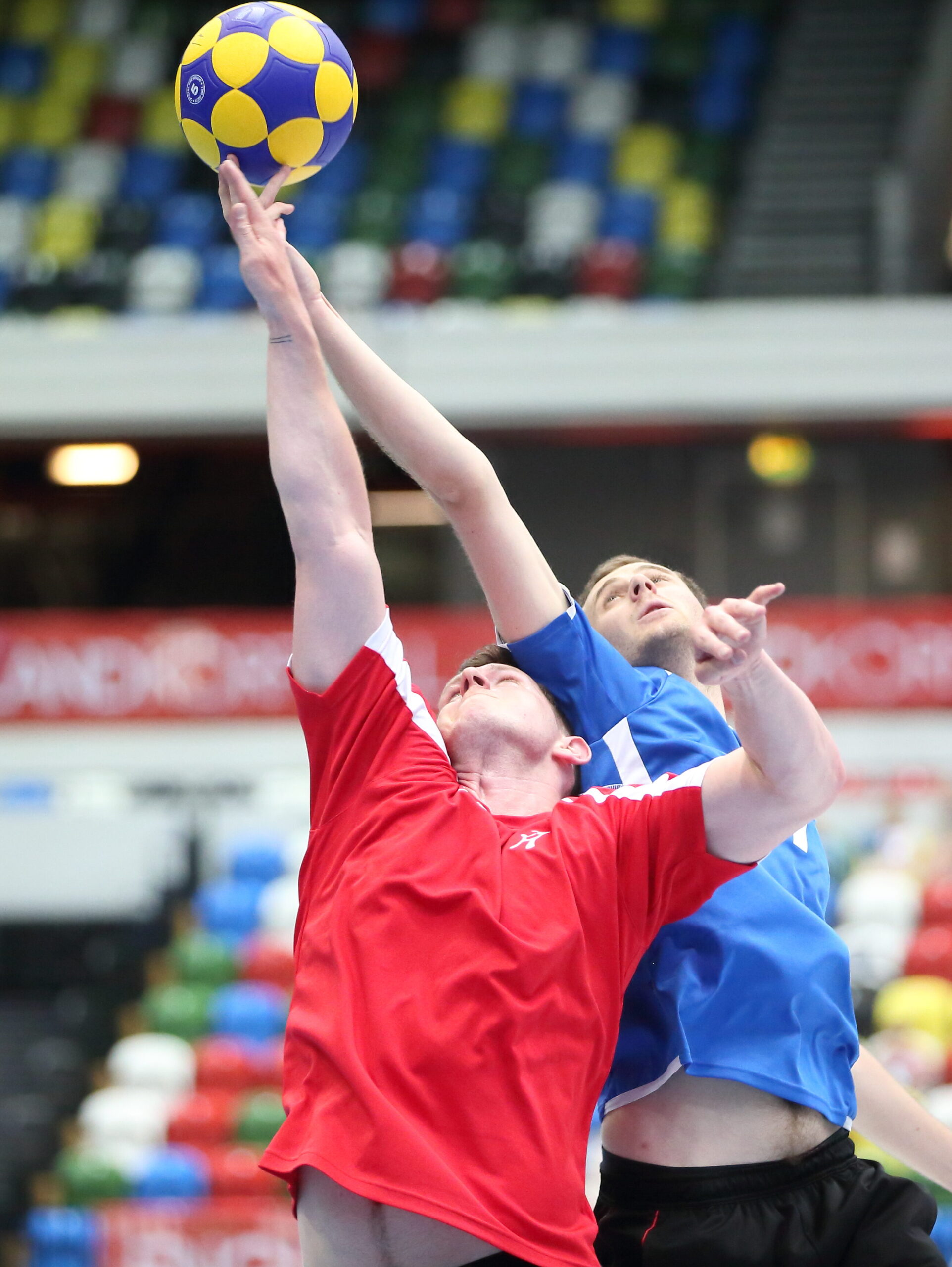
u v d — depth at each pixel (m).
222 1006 34.12
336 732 8.09
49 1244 26.92
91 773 44.75
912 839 37.16
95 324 47.31
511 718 8.58
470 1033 7.13
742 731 7.32
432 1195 6.83
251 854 39.00
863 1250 8.12
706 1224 8.15
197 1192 28.70
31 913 41.03
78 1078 33.62
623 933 7.73
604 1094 8.70
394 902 7.45
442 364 46.06
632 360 45.72
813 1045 8.46
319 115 8.87
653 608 9.93
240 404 46.44
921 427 47.94
